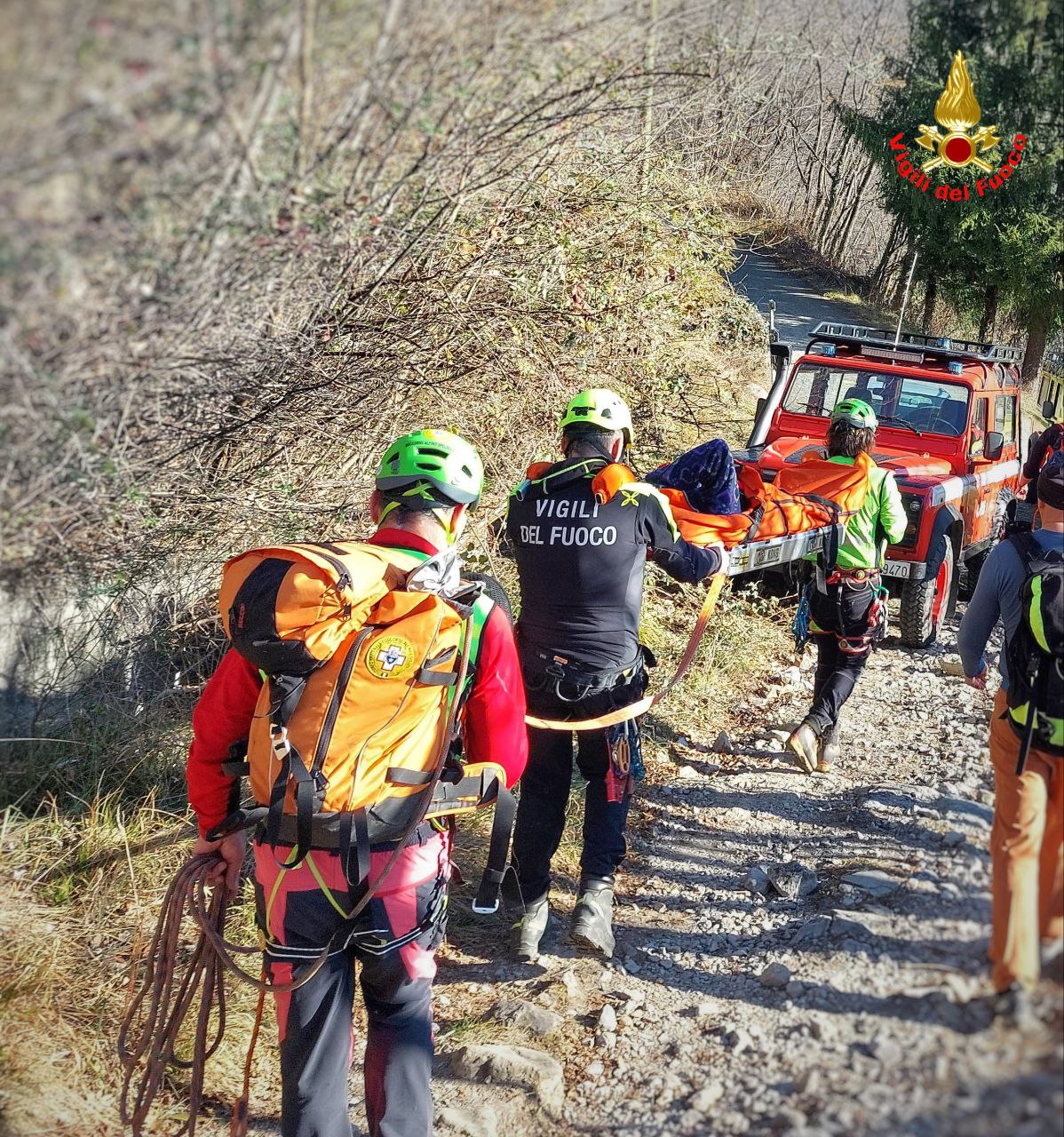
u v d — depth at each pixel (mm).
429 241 4258
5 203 1664
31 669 3941
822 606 4762
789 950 3318
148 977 2740
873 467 4699
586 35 3471
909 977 2279
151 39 1687
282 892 2459
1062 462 2980
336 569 2377
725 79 5953
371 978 2607
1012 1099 1677
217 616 4559
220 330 2705
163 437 3332
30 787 4027
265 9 1901
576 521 3463
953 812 3883
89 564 3529
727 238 7887
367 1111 2658
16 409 2105
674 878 4078
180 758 4344
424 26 2547
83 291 1948
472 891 4035
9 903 3576
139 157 1787
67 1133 2838
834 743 4914
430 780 2455
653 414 7395
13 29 1592
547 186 5344
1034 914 2117
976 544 7906
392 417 4957
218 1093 3104
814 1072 2195
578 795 4660
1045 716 2412
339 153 2564
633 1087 2900
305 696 2389
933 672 6363
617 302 6461
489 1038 3225
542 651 3527
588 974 3545
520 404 5566
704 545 3795
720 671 6098
